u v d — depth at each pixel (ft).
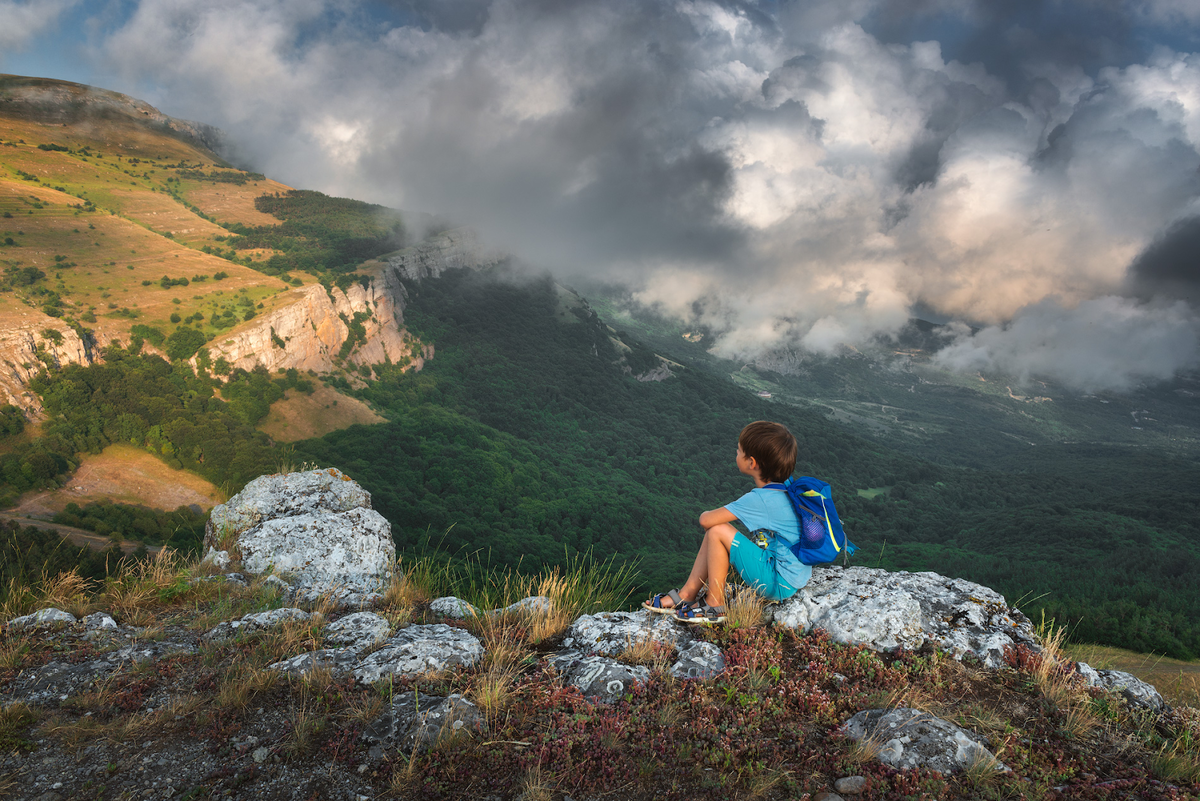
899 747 8.60
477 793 7.79
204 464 296.30
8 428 277.23
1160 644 158.61
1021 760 8.73
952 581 14.46
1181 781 8.57
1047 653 11.87
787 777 8.12
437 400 577.02
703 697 10.00
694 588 13.56
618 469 590.14
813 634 12.59
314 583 18.53
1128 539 463.83
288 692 10.28
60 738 9.03
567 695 9.97
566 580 16.39
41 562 16.25
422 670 10.87
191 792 7.82
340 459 369.50
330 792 7.81
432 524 286.46
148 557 18.08
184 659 11.75
